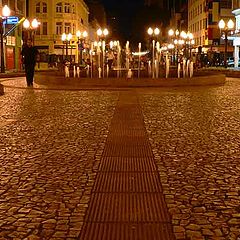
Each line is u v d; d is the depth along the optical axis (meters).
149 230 4.73
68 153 8.09
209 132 10.10
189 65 33.88
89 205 5.46
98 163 7.40
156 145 8.76
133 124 11.19
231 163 7.39
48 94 19.02
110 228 4.79
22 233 4.67
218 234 4.63
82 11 89.69
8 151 8.24
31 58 23.03
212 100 16.83
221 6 69.50
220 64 64.25
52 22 79.06
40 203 5.54
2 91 18.75
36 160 7.59
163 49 81.94
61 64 48.66
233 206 5.42
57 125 11.04
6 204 5.51
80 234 4.65
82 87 22.62
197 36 80.81
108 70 34.75
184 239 4.52
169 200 5.63
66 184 6.28
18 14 55.75
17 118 12.14
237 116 12.59
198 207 5.39
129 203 5.52
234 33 51.47
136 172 6.88
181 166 7.21
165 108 14.32
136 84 22.95
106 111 13.58
